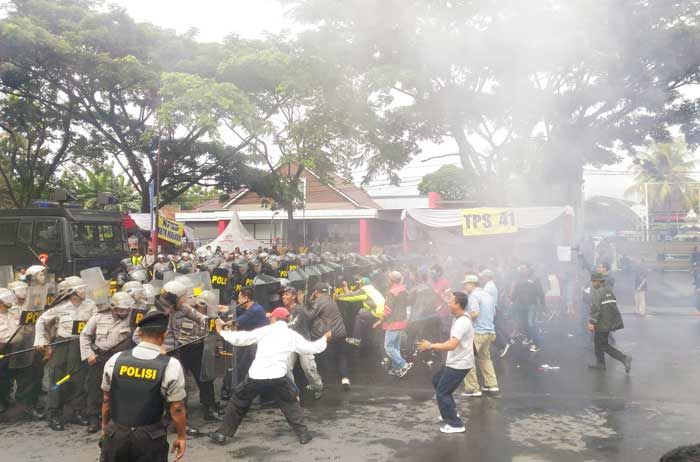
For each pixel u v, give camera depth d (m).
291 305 7.68
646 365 9.48
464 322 5.95
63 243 12.91
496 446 5.55
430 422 6.38
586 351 10.89
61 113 24.70
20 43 19.88
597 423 6.28
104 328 6.02
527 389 7.90
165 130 23.00
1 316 6.21
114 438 3.50
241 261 10.82
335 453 5.38
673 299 20.12
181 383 3.61
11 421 6.21
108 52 22.56
